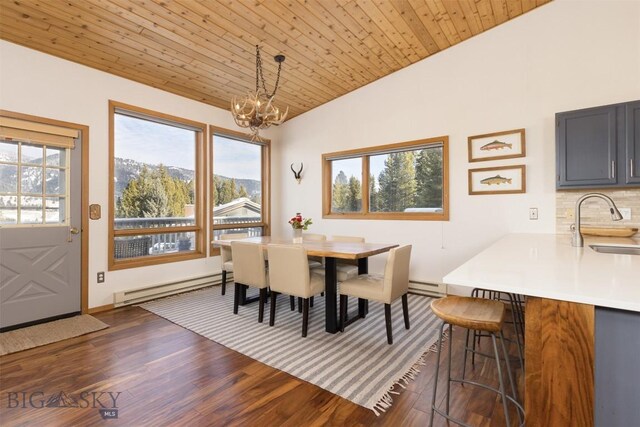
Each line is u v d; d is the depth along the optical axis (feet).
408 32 11.41
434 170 13.43
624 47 9.60
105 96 11.35
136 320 10.20
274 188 18.30
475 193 12.08
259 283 10.05
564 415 3.69
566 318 3.67
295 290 9.08
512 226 11.39
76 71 10.64
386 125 14.33
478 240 12.06
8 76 9.25
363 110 15.05
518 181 11.26
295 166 17.75
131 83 12.07
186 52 10.91
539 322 3.82
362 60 12.87
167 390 6.30
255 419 5.45
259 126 10.93
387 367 7.16
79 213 10.71
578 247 7.24
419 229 13.50
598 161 9.10
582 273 4.49
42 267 9.96
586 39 10.11
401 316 10.52
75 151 10.63
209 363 7.39
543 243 8.13
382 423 5.33
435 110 13.00
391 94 14.16
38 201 9.98
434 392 5.02
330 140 16.26
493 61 11.71
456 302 5.51
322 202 16.60
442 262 12.91
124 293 11.46
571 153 9.51
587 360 3.56
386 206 14.80
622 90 9.61
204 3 8.93
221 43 10.73
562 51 10.50
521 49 11.18
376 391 6.24
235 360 7.53
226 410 5.69
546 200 10.78
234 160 16.48
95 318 10.36
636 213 9.41
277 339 8.71
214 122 15.05
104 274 11.27
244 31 10.28
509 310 10.13
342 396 6.10
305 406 5.80
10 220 9.50
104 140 11.32
